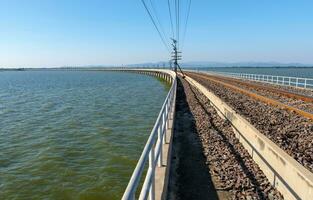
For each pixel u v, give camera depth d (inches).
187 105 1130.0
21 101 2107.5
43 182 586.9
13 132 1027.3
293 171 290.2
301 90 1451.8
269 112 796.0
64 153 756.0
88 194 530.9
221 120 767.7
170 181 348.2
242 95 1249.4
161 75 4832.7
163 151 366.3
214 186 339.3
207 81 2276.1
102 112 1428.4
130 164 664.4
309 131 559.8
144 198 153.0
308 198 258.7
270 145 360.8
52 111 1531.7
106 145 812.0
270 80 2063.2
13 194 543.5
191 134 619.8
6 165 685.9
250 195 315.3
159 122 298.5
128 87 3248.0
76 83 4466.0
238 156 456.1
